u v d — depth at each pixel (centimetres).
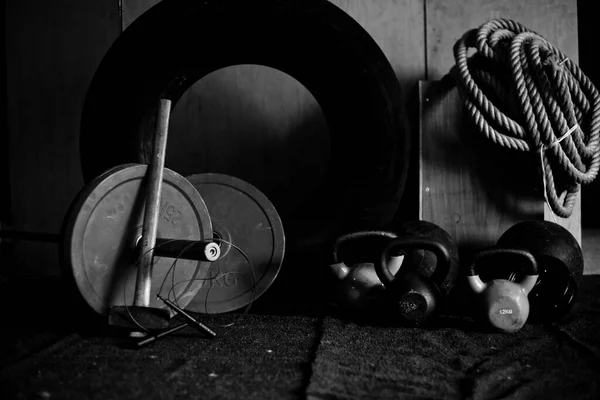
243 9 225
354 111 230
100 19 284
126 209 182
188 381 138
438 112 250
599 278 274
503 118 231
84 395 130
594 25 355
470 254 249
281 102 285
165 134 189
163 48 228
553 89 230
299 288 225
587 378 139
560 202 253
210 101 285
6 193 288
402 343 167
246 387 134
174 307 174
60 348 163
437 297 181
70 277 170
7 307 213
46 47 286
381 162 225
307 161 287
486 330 180
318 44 228
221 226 211
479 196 250
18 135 288
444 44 284
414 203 258
